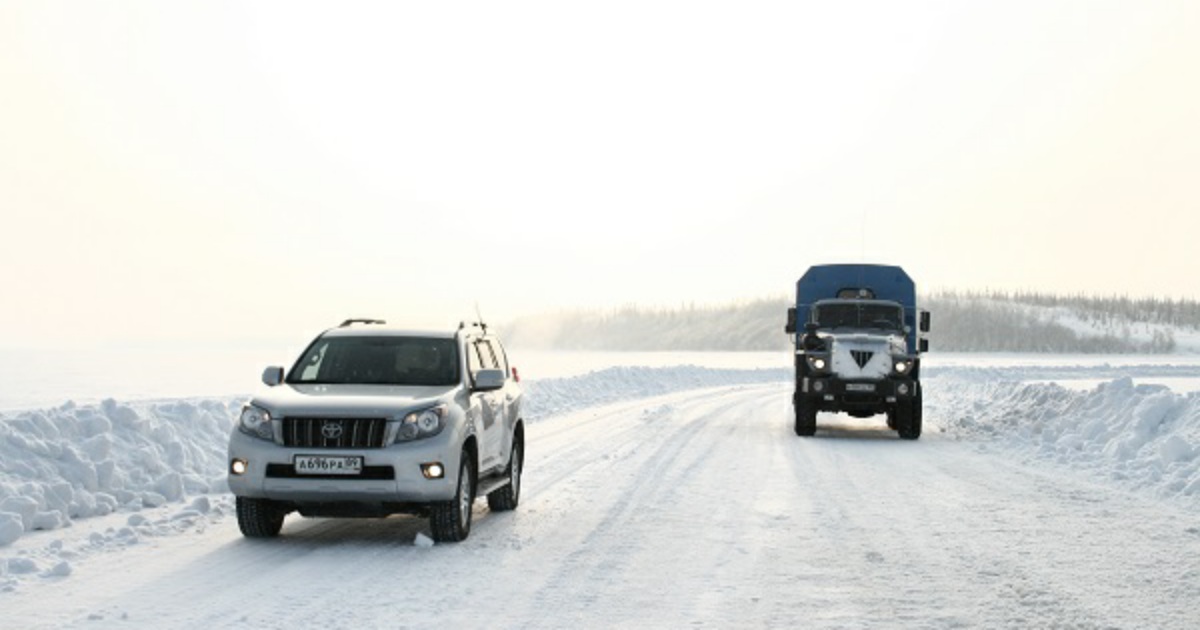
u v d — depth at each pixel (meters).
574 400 34.00
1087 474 15.47
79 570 8.21
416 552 9.17
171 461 13.01
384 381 10.39
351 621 6.75
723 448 19.17
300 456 9.10
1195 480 13.04
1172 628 6.80
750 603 7.41
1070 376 62.03
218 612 6.93
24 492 10.23
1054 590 7.87
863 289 24.41
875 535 10.21
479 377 10.31
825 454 18.36
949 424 25.59
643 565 8.70
